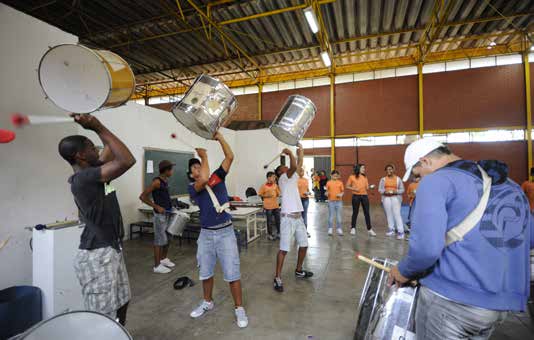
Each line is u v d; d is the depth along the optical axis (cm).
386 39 805
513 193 98
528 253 99
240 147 860
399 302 149
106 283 142
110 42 729
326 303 249
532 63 867
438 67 951
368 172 1033
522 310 96
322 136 1081
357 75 1042
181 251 427
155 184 327
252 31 711
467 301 94
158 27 660
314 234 531
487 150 905
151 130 557
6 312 177
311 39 762
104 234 143
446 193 98
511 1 614
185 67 911
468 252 95
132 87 136
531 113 864
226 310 237
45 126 238
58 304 201
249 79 1159
